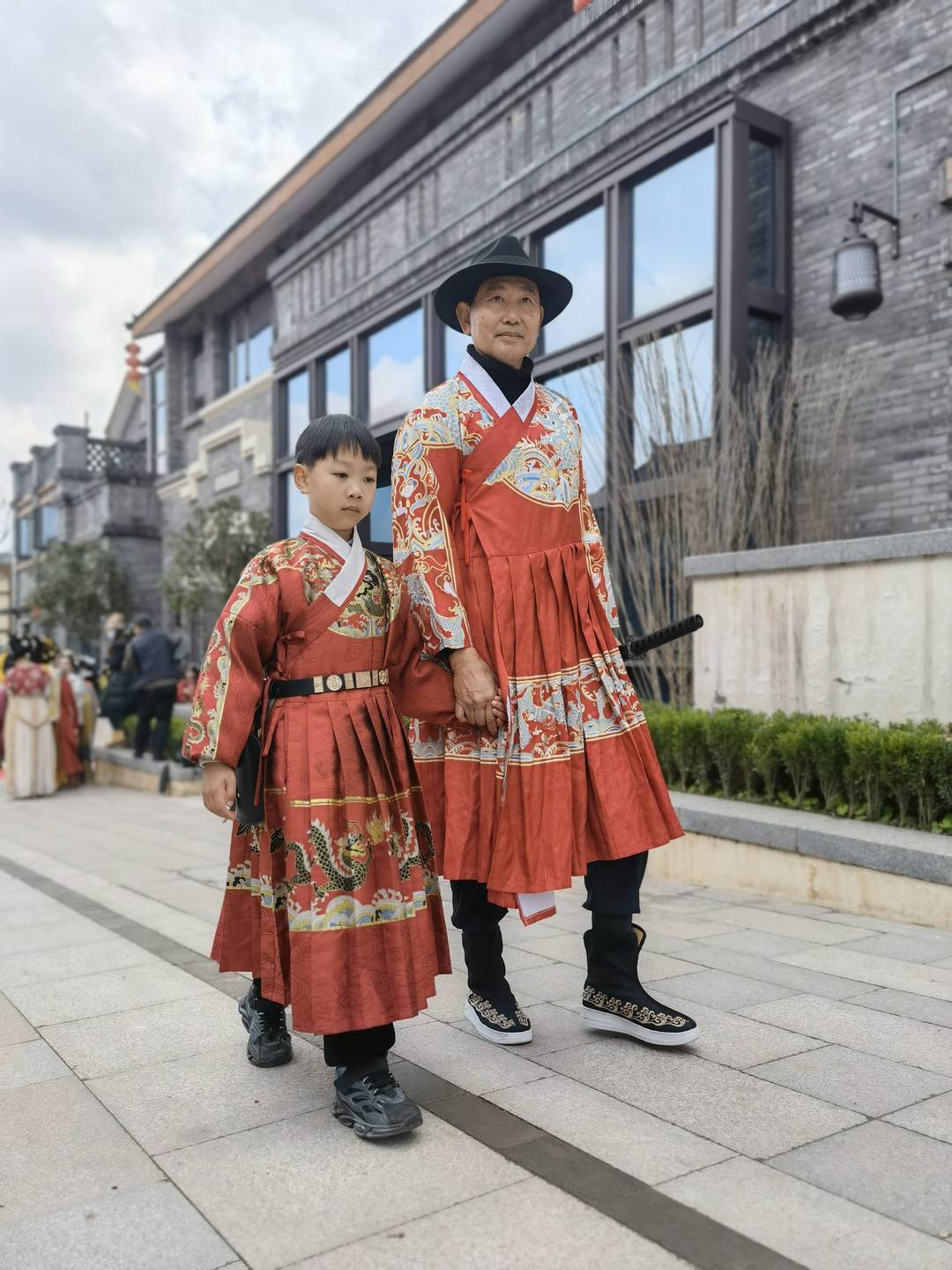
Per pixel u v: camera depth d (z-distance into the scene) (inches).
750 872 166.9
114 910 164.9
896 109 265.0
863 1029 98.7
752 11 303.4
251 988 94.3
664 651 248.4
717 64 300.8
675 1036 92.7
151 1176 70.5
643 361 267.0
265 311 649.6
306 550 83.6
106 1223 63.9
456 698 90.0
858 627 180.4
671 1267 57.9
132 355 788.0
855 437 271.1
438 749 96.0
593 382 303.1
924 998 108.3
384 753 83.0
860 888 149.7
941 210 255.8
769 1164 70.4
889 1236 61.0
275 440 577.3
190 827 292.0
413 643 88.6
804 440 275.4
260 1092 85.9
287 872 79.9
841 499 265.6
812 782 177.8
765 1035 97.4
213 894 179.3
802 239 291.6
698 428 253.1
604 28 334.0
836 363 274.2
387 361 468.4
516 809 89.9
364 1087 77.2
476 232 391.5
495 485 93.0
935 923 140.1
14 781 397.4
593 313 344.5
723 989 112.5
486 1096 83.4
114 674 462.3
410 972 79.7
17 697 397.4
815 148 287.0
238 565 551.8
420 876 83.0
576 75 354.3
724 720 189.0
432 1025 102.6
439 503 90.9
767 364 277.0
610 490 269.6
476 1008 99.3
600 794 92.0
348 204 494.0
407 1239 61.4
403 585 89.2
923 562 169.6
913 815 158.2
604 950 97.1
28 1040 99.4
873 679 177.9
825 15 278.5
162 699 418.3
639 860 96.4
